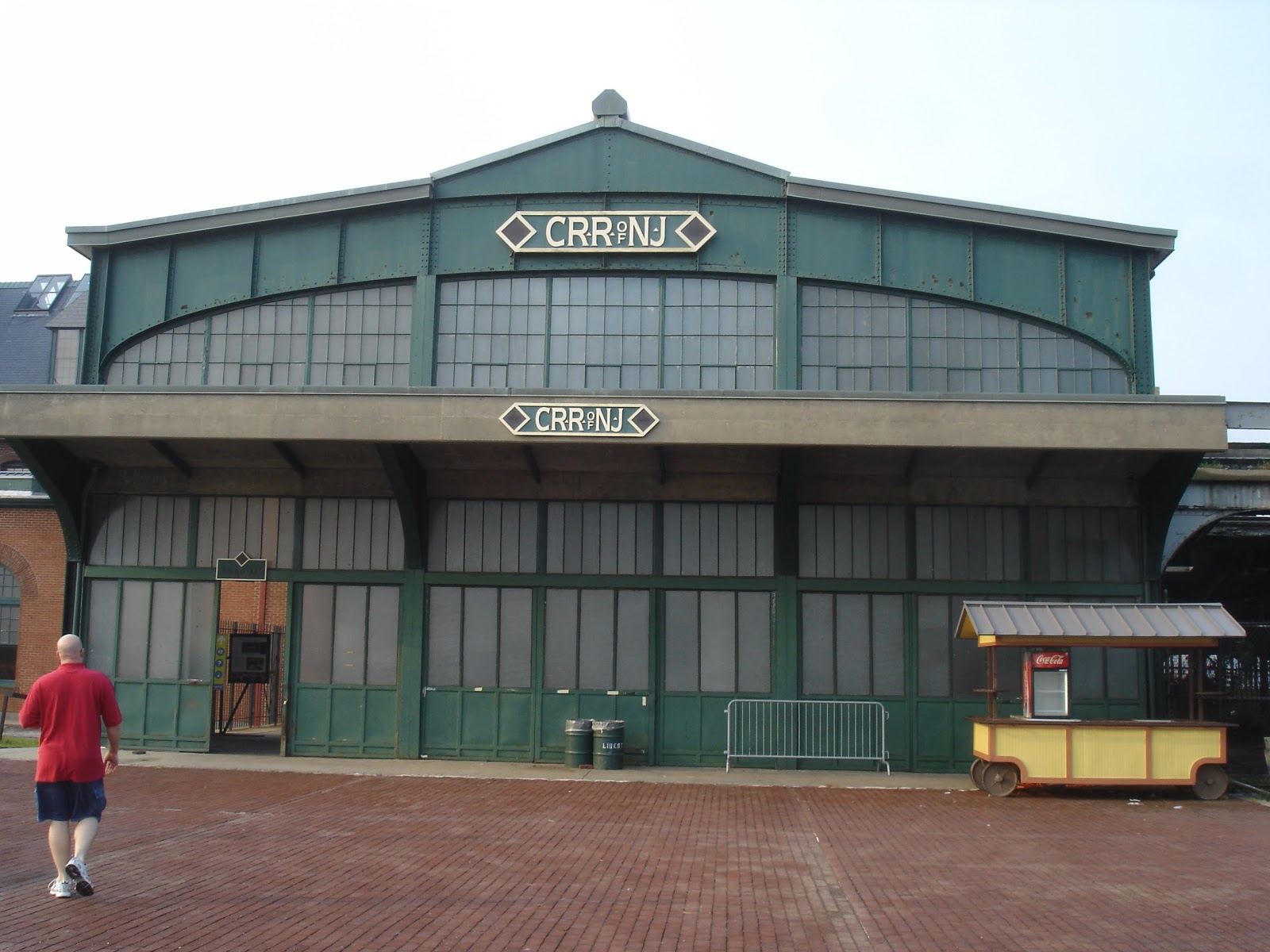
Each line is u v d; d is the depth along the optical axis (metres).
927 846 11.82
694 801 14.63
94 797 9.20
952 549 18.16
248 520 18.92
